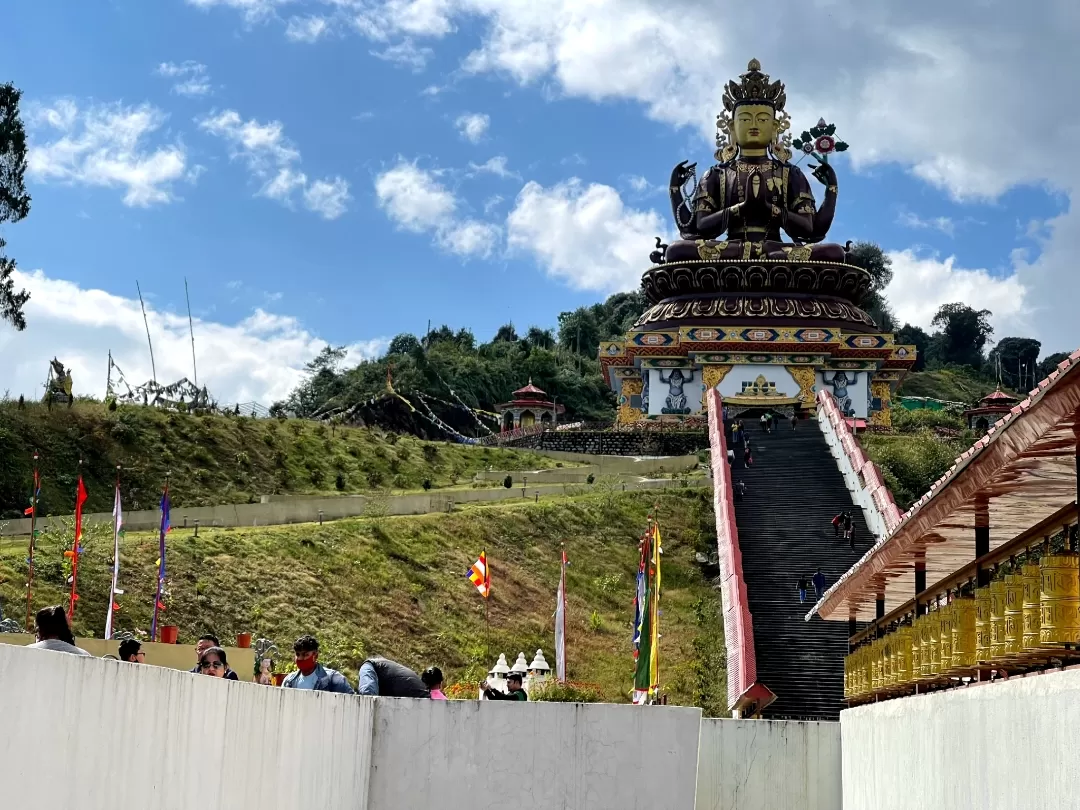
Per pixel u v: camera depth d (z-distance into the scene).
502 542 69.19
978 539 18.78
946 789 17.39
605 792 19.19
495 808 19.17
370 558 62.25
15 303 76.06
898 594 27.39
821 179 107.38
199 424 83.25
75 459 74.00
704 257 103.19
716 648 56.31
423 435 130.88
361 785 18.78
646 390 102.88
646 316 105.81
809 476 65.69
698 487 80.06
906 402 156.12
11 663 8.91
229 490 77.25
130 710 10.91
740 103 106.50
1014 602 15.41
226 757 13.36
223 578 55.91
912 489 82.31
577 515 74.44
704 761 27.92
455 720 19.38
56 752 9.58
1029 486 16.20
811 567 54.19
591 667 58.31
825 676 44.97
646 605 40.00
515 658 57.88
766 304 101.62
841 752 27.45
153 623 44.22
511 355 166.50
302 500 71.12
